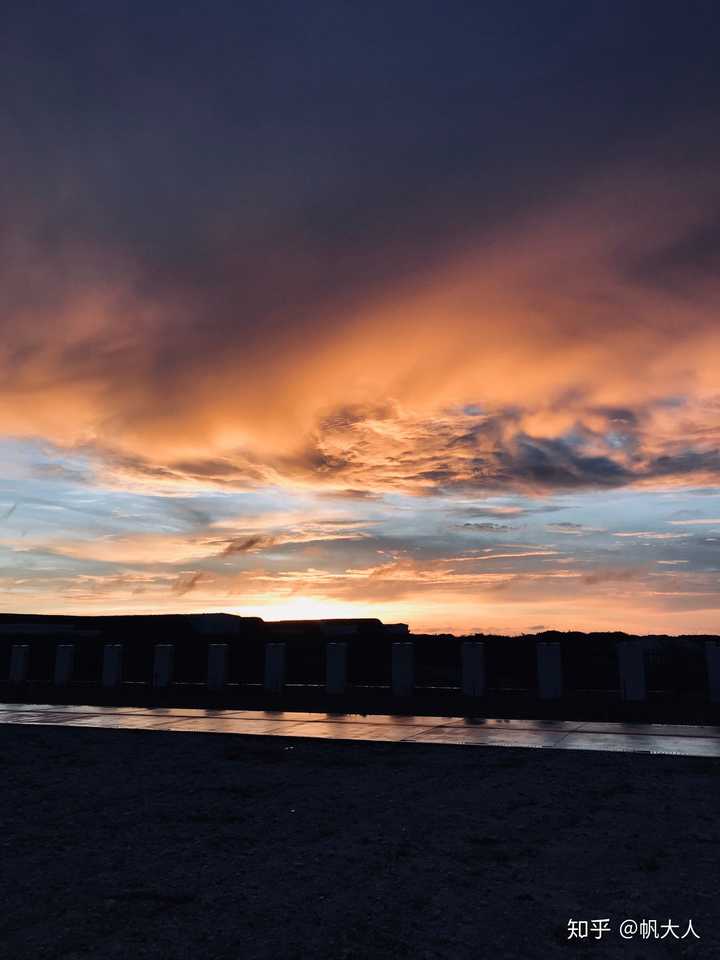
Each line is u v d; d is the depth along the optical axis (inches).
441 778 420.8
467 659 709.9
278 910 229.9
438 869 265.3
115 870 272.4
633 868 261.4
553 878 253.3
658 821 321.7
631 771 427.5
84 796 398.9
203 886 252.8
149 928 217.8
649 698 646.5
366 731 595.5
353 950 199.8
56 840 314.2
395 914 224.8
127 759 506.3
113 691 887.7
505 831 311.3
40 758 519.8
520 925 214.5
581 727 599.8
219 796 390.9
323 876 260.7
